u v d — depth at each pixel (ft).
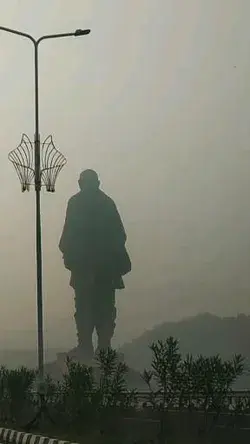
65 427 62.85
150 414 54.75
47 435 60.39
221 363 49.47
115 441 55.01
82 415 61.00
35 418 65.77
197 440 49.49
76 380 63.52
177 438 51.03
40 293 70.79
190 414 50.42
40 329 70.13
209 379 49.21
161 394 52.95
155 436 53.31
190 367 51.01
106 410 59.88
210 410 49.24
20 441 60.08
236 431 48.01
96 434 59.57
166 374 52.60
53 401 68.49
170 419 51.90
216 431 48.73
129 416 57.77
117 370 62.54
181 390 51.29
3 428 66.33
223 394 48.85
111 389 60.90
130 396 58.90
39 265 71.15
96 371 65.51
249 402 48.49
